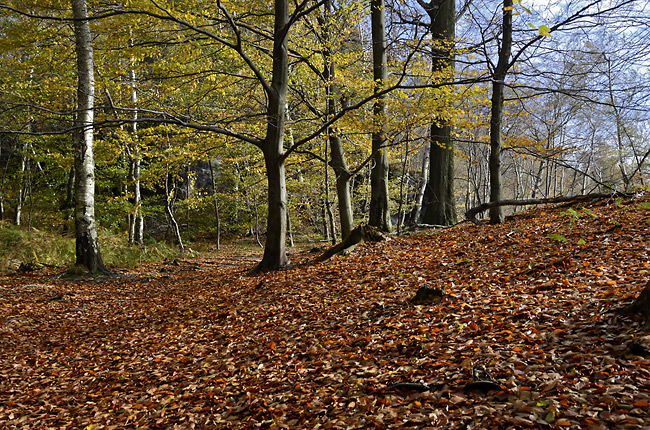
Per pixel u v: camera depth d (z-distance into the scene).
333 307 6.51
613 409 2.75
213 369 5.31
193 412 4.34
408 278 7.14
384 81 11.44
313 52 12.85
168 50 14.04
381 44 12.57
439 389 3.59
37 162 22.64
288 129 15.93
